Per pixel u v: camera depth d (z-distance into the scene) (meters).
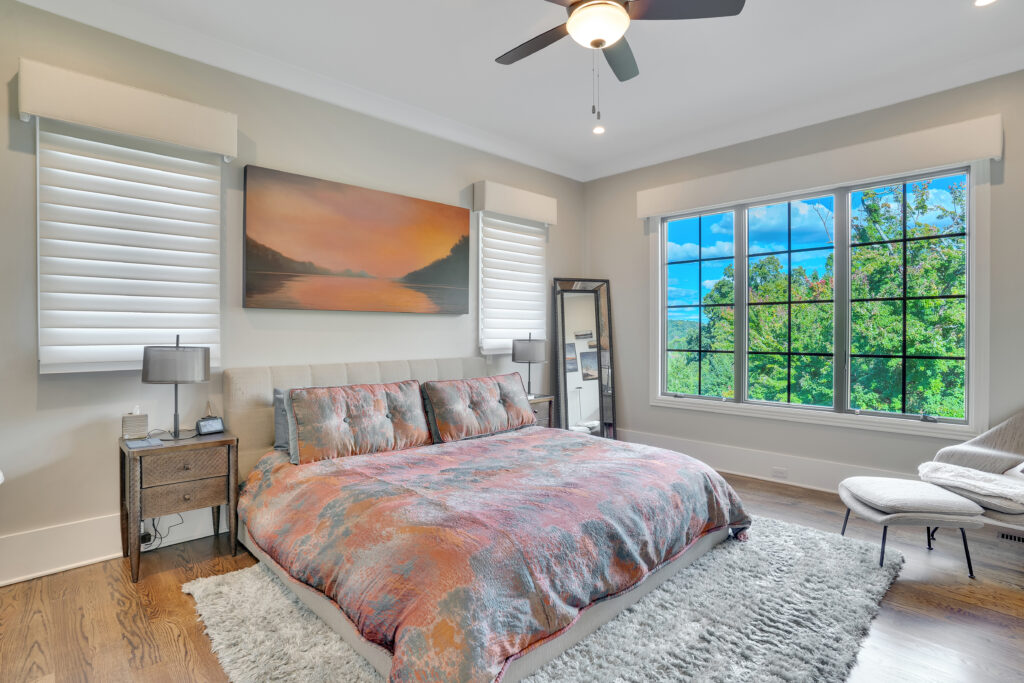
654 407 4.79
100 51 2.56
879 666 1.76
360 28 2.75
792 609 2.09
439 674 1.39
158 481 2.40
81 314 2.50
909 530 3.00
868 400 3.68
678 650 1.82
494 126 4.12
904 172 3.35
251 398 2.93
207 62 2.89
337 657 1.76
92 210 2.53
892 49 2.96
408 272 3.76
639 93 3.53
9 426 2.37
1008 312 3.06
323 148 3.37
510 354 4.52
